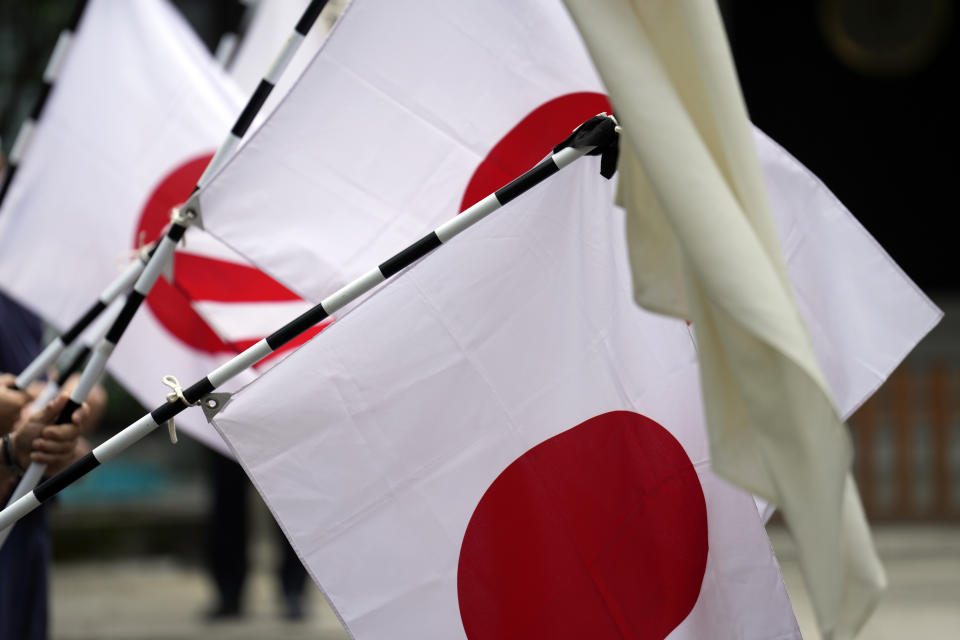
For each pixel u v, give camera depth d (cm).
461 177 505
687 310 374
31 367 584
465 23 500
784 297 334
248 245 488
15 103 1903
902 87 2933
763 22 2905
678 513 462
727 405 352
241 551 1204
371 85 496
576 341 453
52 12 1878
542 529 448
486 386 444
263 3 729
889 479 1750
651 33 367
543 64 506
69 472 434
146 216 671
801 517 336
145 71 682
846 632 353
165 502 1869
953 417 1758
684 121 347
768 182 498
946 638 1043
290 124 491
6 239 662
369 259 497
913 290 500
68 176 674
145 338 665
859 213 2980
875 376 500
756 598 466
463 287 442
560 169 438
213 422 423
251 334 629
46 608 628
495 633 442
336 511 430
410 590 436
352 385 433
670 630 458
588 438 454
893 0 2880
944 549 1486
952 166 2955
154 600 1315
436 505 439
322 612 1226
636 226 379
